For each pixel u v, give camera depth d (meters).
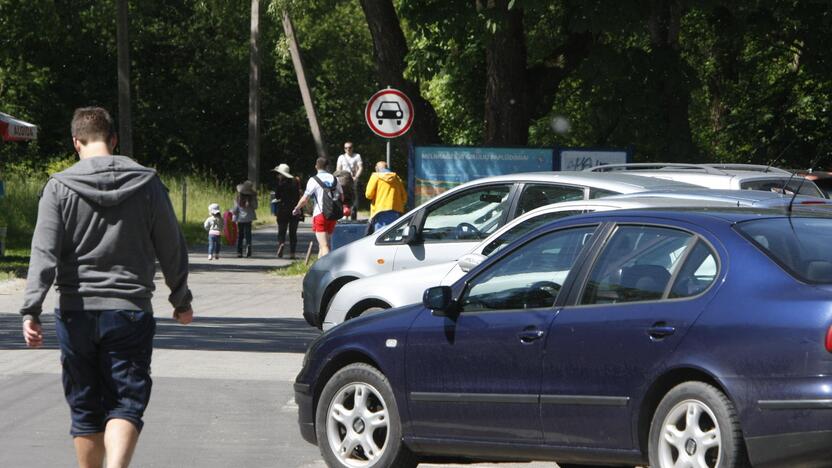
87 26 154.62
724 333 15.66
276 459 21.11
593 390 16.88
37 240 15.16
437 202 31.97
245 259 71.81
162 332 37.78
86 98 160.12
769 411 15.09
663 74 52.62
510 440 17.89
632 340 16.52
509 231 26.95
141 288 15.48
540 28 73.88
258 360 32.06
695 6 48.75
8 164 136.38
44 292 14.98
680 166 34.69
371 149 172.62
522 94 53.78
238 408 25.61
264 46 162.12
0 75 150.00
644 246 17.25
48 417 24.20
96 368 15.57
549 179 30.27
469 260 27.20
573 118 84.00
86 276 15.31
